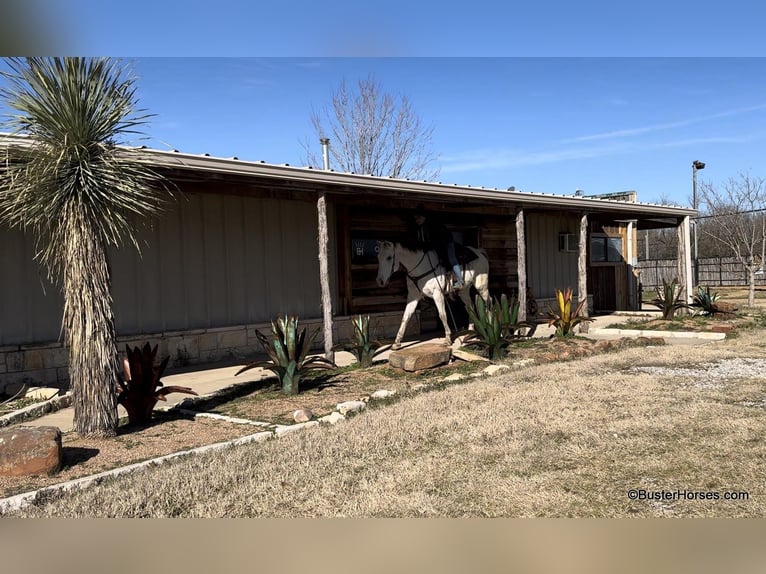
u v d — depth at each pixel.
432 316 13.43
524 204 11.78
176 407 6.60
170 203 9.24
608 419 5.54
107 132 5.09
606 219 17.17
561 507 3.68
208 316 9.69
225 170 7.20
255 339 10.17
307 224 11.09
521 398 6.46
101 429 5.29
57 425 5.95
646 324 13.75
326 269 8.55
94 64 5.05
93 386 5.26
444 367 8.70
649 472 4.20
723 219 22.02
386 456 4.70
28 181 4.82
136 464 4.59
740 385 6.87
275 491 3.99
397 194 9.57
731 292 25.73
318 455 4.71
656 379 7.33
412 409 6.10
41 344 7.77
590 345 10.37
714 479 4.04
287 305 10.74
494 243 14.70
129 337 8.66
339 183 8.55
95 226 5.13
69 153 4.89
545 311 15.95
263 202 10.45
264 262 10.44
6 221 7.02
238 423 5.86
